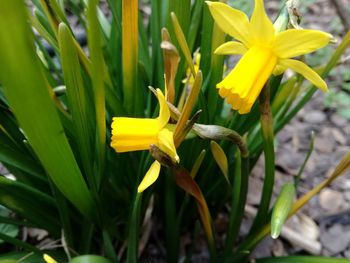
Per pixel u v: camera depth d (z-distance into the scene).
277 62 0.11
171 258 0.18
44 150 0.11
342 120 0.28
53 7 0.13
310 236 0.21
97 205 0.15
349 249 0.21
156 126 0.11
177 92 0.16
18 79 0.09
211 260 0.17
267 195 0.15
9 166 0.17
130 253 0.15
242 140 0.12
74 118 0.13
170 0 0.14
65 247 0.16
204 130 0.12
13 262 0.14
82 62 0.14
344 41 0.14
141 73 0.16
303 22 0.36
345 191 0.24
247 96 0.11
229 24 0.11
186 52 0.12
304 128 0.28
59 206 0.15
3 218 0.16
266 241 0.21
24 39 0.09
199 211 0.15
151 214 0.20
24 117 0.10
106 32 0.21
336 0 0.32
